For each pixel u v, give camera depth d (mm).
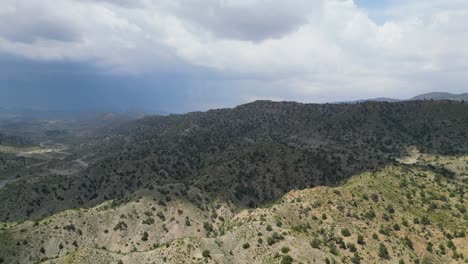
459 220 148125
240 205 197750
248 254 113625
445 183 196500
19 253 140625
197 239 117625
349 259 116062
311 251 112250
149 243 160875
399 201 157875
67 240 152500
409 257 121312
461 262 122500
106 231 164375
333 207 146500
